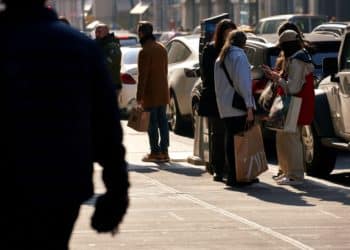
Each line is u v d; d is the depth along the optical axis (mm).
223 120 20516
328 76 22859
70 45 7531
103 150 7809
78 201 7512
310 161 22781
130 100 38406
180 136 32344
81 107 7531
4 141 7379
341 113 21766
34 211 7363
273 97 20719
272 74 20641
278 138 20984
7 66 7410
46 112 7410
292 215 17250
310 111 20594
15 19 7547
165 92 24594
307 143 22891
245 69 19984
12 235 7406
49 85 7434
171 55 33688
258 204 18438
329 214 17359
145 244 14680
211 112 21281
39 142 7387
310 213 17453
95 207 7852
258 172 20516
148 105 24469
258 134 20484
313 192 19938
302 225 16281
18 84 7391
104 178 7832
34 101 7398
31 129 7379
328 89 22312
